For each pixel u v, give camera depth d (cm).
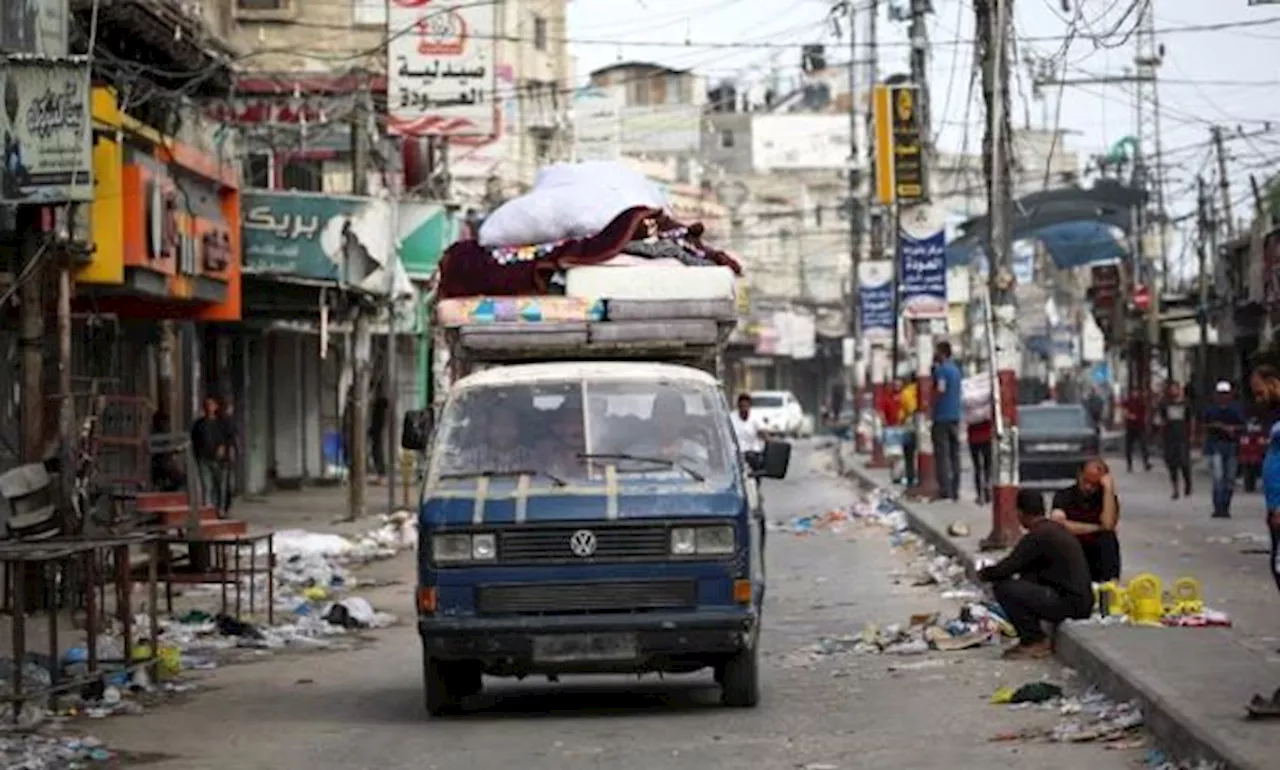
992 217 3919
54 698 2289
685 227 2977
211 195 4869
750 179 16688
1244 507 5422
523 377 2350
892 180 5809
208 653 2897
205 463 5238
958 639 2783
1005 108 3872
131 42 4444
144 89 4372
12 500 2852
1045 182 7644
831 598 3572
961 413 5600
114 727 2225
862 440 9938
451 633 2158
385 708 2364
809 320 15975
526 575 2158
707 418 2294
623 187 3014
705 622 2153
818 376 18200
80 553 2377
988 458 5516
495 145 8725
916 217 5831
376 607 3550
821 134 17588
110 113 3756
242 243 5191
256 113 6191
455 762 1966
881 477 7400
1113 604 2709
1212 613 2653
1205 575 3556
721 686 2333
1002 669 2530
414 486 7212
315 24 7019
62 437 2934
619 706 2348
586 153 12619
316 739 2133
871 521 5484
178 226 4359
